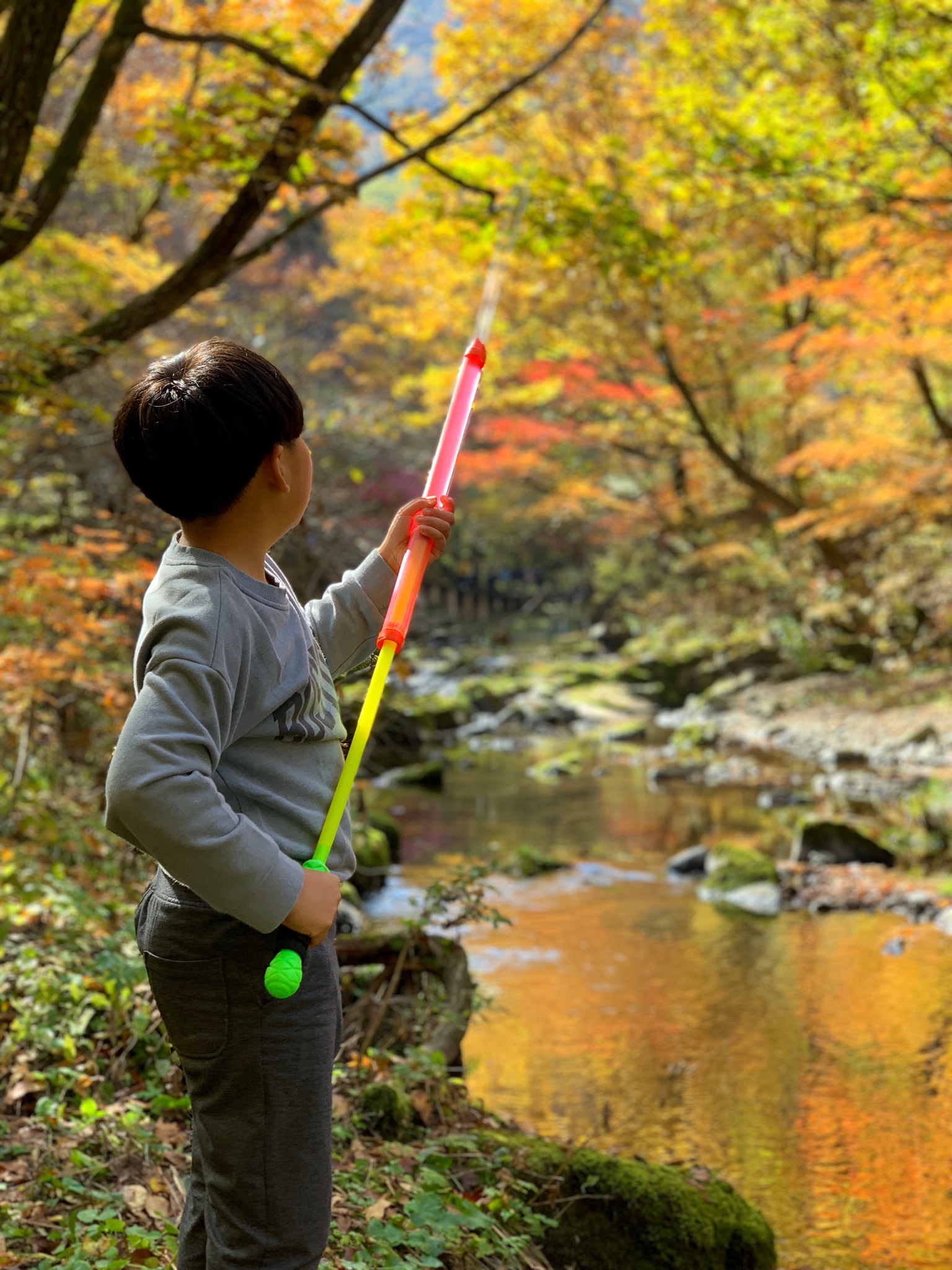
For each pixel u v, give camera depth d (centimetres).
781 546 2056
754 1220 334
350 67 586
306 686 168
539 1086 505
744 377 2089
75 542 701
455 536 3341
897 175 1097
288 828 165
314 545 658
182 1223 182
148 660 159
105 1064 329
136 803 145
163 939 163
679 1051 546
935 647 1850
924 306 1210
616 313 1725
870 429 1703
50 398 529
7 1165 271
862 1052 544
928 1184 414
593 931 749
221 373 163
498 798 1228
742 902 820
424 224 866
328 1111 169
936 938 729
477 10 1172
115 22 563
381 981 432
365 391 2325
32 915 423
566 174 1516
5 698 589
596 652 2770
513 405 1977
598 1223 314
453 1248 264
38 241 898
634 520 2267
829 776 1288
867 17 1019
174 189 611
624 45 1509
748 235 1714
